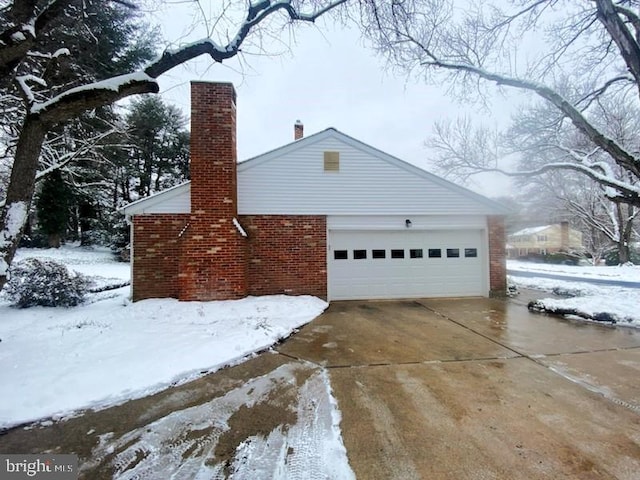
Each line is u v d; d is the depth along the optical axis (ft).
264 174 30.68
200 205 27.50
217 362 15.30
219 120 28.12
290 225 30.91
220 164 27.96
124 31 34.19
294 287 30.78
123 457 8.82
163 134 80.59
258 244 30.32
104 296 32.65
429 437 9.70
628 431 9.93
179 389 12.98
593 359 16.15
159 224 28.45
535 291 37.68
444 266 33.45
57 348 16.33
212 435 9.86
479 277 33.94
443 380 13.79
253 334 19.16
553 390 12.76
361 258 32.35
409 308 28.66
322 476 8.07
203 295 27.32
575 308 25.16
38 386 12.22
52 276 26.71
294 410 11.34
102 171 55.52
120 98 14.47
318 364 15.71
